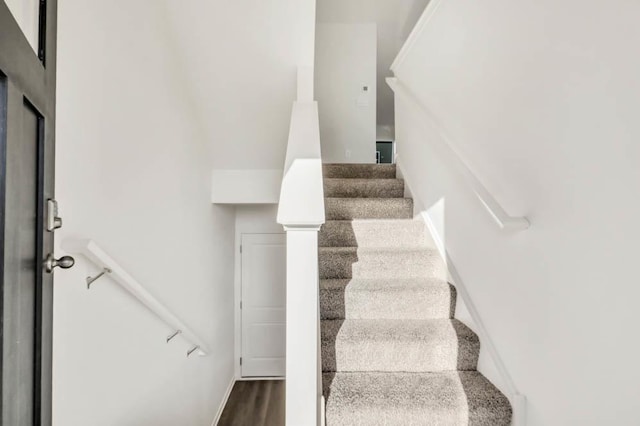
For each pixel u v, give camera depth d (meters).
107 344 1.49
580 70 1.13
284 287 4.55
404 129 3.16
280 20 2.24
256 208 4.54
